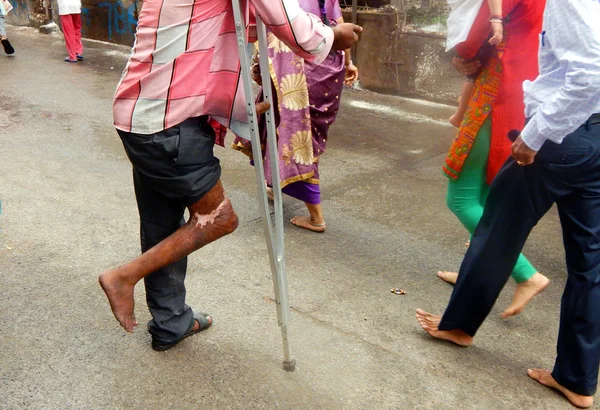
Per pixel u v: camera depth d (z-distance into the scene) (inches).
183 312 107.4
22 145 216.7
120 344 109.0
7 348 106.3
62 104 273.3
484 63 116.0
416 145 230.4
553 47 85.5
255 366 104.4
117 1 412.5
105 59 378.3
